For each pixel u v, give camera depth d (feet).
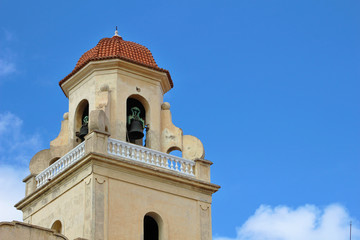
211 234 154.71
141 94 159.33
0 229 122.52
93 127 149.38
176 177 153.38
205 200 156.46
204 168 157.69
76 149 151.53
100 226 143.33
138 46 164.96
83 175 147.64
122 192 147.84
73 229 146.10
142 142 161.79
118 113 155.53
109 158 147.02
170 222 151.02
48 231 127.34
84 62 158.81
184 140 159.53
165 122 160.66
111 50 161.07
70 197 149.28
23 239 124.67
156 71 161.48
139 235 146.82
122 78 158.30
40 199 156.56
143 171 150.51
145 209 149.18
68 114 163.32
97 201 144.56
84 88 159.84
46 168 159.12
